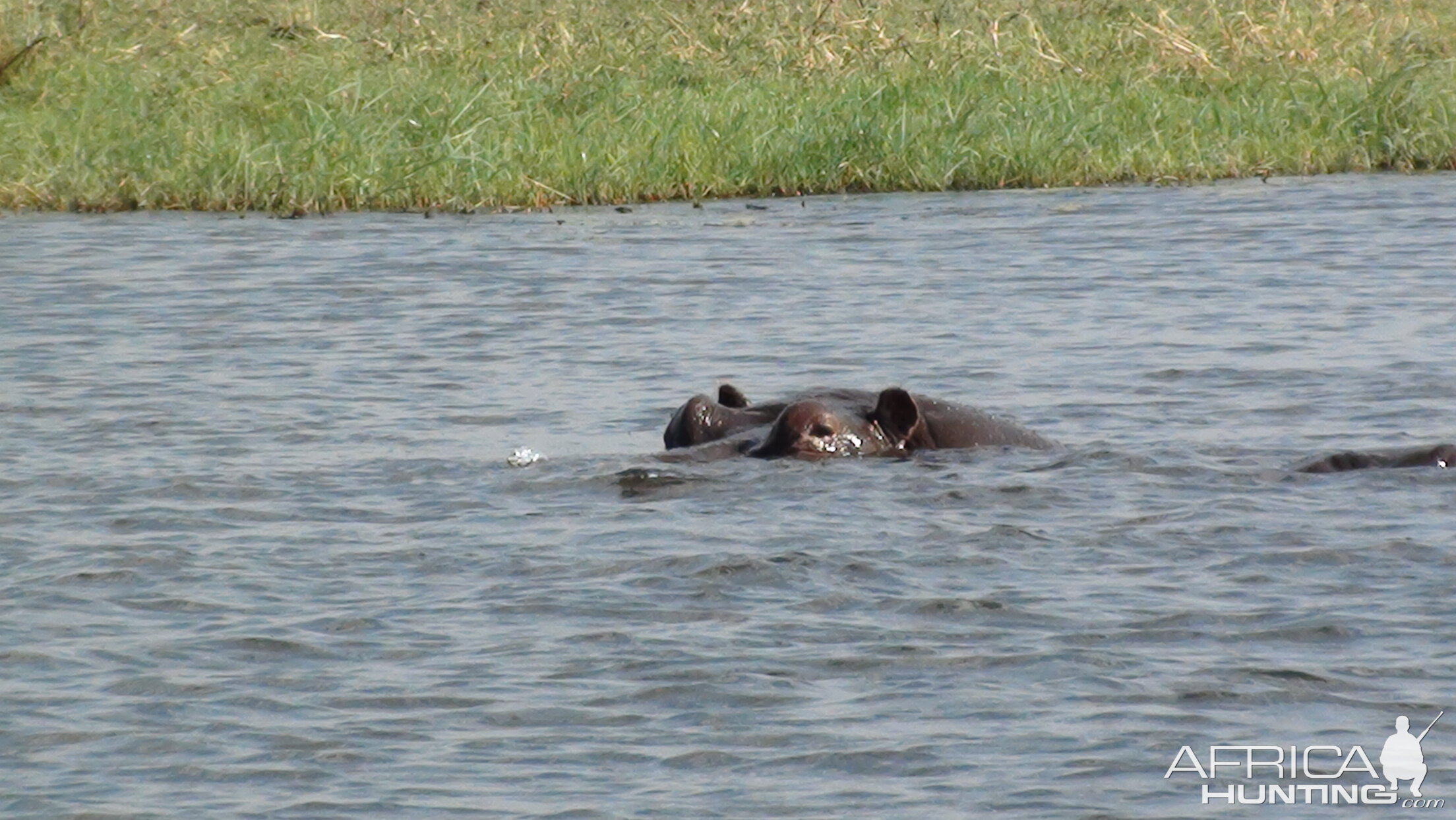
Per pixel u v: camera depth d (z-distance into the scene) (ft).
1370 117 291.38
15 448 133.69
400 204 261.65
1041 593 96.27
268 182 262.67
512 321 182.09
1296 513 109.60
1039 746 77.30
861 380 154.61
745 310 185.37
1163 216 240.53
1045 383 151.84
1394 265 201.36
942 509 112.06
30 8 337.72
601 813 71.82
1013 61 322.96
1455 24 349.82
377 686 85.10
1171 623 91.40
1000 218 242.78
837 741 78.18
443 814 71.97
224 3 368.68
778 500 113.91
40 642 91.30
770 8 345.51
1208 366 156.04
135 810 72.69
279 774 75.87
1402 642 88.12
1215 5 349.61
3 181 267.18
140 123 288.51
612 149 273.54
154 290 199.41
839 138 276.00
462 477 123.34
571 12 356.18
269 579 101.35
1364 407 141.18
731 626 92.12
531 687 84.74
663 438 134.51
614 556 103.76
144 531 111.24
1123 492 115.14
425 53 334.03
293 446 134.21
